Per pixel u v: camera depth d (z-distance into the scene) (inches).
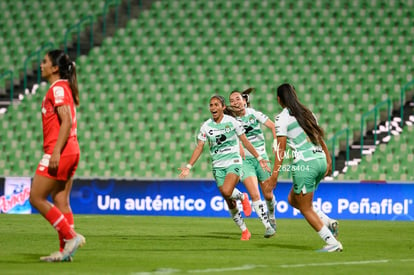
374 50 3540.8
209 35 3695.9
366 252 1334.9
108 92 3432.6
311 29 3661.4
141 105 3348.9
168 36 3710.6
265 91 3378.4
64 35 3828.7
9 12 3969.0
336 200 2493.8
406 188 2470.5
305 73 3467.0
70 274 939.3
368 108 3248.0
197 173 3048.7
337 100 3287.4
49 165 1034.7
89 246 1401.3
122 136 3221.0
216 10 3804.1
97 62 3607.3
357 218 2487.7
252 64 3531.0
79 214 2561.5
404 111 3280.0
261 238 1660.9
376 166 2955.2
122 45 3703.3
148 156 3122.5
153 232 1803.6
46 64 1076.5
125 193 2581.2
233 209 1600.6
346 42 3597.4
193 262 1113.4
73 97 1081.4
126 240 1556.3
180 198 2554.1
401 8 3713.1
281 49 3585.1
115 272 965.2
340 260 1175.0
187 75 3508.9
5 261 1098.7
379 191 2480.3
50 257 1079.6
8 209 2610.7
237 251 1328.7
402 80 3393.2
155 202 2566.4
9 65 3676.2
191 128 3248.0
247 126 1707.7
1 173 3169.3
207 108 3329.2
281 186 2512.3
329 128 3139.8
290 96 1301.7
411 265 1112.8
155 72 3543.3
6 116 3373.5
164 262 1109.1
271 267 1050.7
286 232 1857.8
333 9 3740.2
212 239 1614.2
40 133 3292.3
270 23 3718.0
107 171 3100.4
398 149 3002.0
